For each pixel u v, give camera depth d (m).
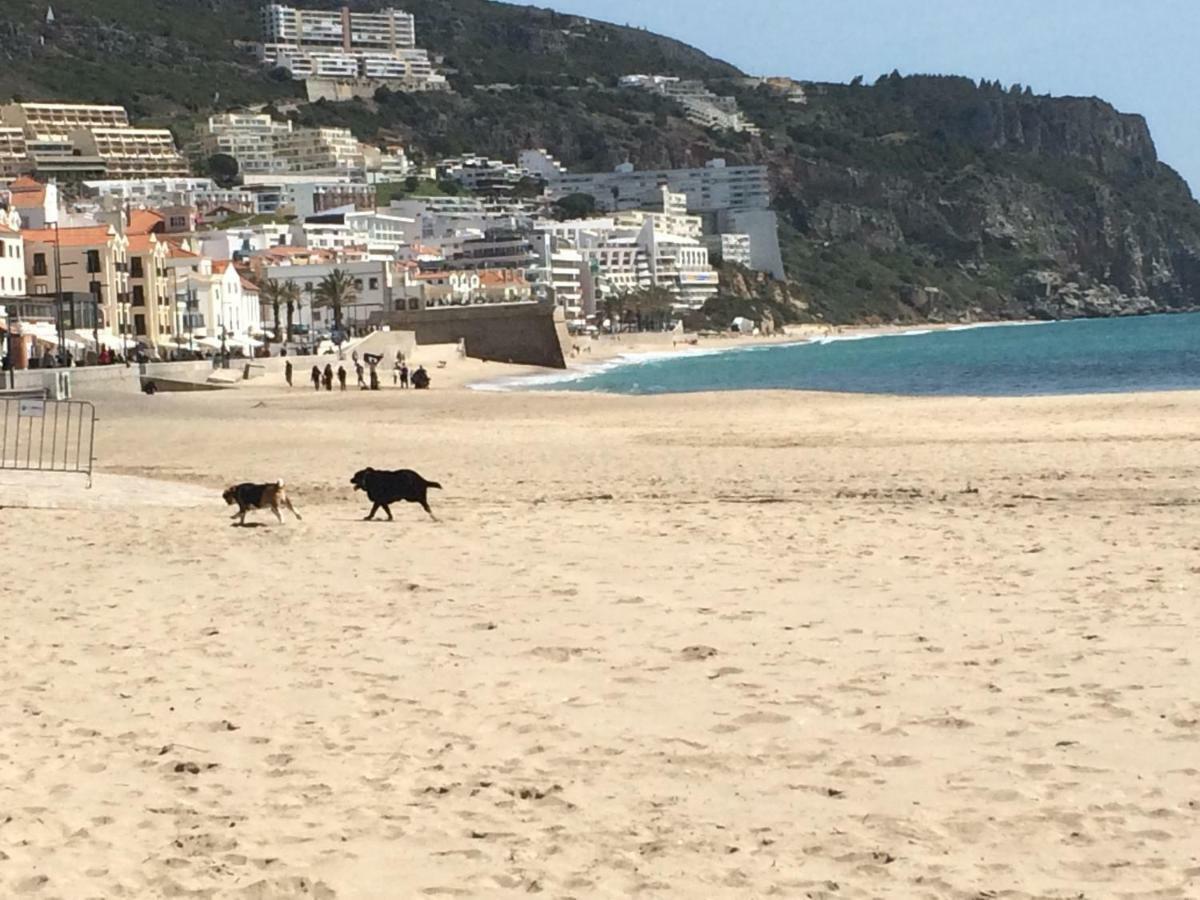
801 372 130.12
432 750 11.68
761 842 9.49
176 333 147.75
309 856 9.48
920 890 8.66
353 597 18.28
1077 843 9.29
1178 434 44.22
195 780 11.09
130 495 30.69
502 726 12.28
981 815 9.83
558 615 16.75
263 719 12.72
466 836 9.77
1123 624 15.23
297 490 33.38
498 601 17.72
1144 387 88.69
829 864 9.10
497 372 139.12
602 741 11.77
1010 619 15.72
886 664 13.88
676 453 42.16
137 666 14.75
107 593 18.88
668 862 9.20
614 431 54.62
